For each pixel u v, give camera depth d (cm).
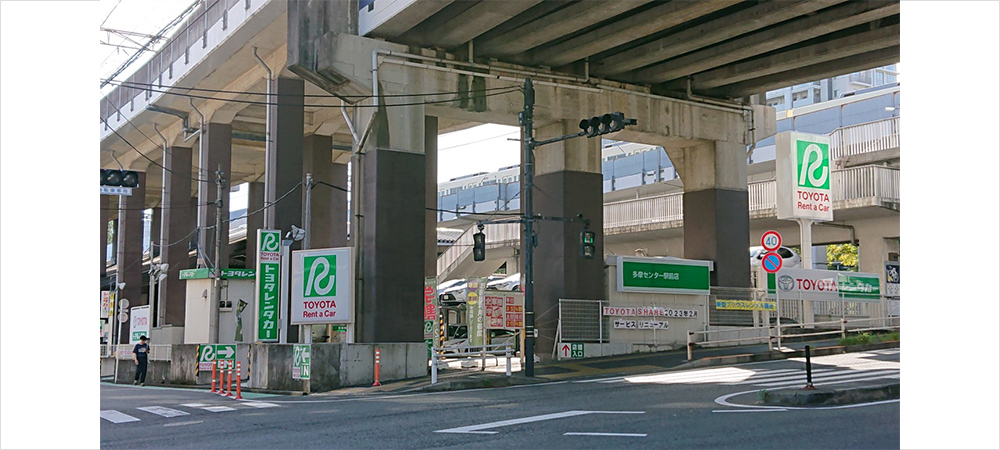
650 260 3241
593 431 1238
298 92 3650
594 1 2617
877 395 1591
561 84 3177
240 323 3359
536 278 3244
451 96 2958
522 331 2842
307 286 2550
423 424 1401
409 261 2805
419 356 2666
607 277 3191
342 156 5131
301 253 2573
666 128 3406
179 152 4741
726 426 1241
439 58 2953
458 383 2256
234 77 3931
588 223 2583
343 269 2519
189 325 3422
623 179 5784
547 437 1194
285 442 1241
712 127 3531
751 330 3409
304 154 4388
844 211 3878
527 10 2880
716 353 2919
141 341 3216
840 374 2064
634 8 2869
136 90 4575
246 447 1201
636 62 3170
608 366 2731
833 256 5650
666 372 2477
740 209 3566
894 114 4303
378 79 2830
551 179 3238
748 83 3553
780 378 2044
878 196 3734
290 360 2477
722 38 2908
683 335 3278
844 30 3025
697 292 3316
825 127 4725
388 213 2786
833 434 1137
